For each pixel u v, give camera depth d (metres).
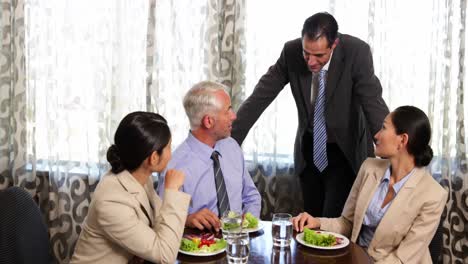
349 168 2.51
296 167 2.64
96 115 2.97
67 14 2.90
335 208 2.52
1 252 1.63
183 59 2.88
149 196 1.79
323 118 2.43
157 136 1.60
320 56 2.13
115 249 1.63
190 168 2.05
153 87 2.89
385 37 2.75
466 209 2.80
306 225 1.96
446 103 2.75
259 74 2.86
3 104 2.96
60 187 3.02
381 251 1.89
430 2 2.74
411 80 2.80
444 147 2.77
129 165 1.63
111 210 1.54
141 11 2.90
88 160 2.99
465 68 2.73
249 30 2.85
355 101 2.43
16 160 2.96
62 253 3.08
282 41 2.83
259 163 2.96
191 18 2.86
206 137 2.07
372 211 1.95
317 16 2.12
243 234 1.48
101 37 2.91
